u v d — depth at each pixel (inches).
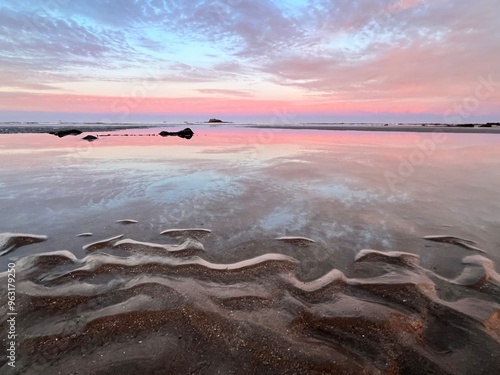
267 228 270.4
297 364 127.4
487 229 270.4
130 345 137.6
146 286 176.4
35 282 181.6
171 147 946.7
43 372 123.5
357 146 1016.2
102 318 150.7
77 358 130.3
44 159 654.5
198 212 309.4
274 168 569.6
